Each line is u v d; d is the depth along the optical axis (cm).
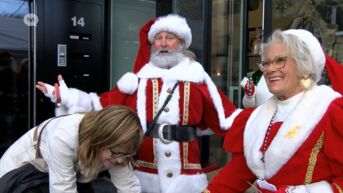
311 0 479
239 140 194
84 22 421
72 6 411
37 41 391
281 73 170
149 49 281
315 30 484
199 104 261
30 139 212
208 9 426
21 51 388
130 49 464
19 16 385
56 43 403
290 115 167
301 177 166
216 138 430
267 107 181
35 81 391
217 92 271
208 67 429
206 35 426
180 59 267
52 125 202
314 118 163
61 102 265
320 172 165
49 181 193
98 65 437
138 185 215
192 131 261
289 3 466
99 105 273
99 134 179
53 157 188
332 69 188
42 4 392
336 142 160
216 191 202
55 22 401
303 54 166
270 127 176
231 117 269
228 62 448
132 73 271
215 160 430
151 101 257
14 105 389
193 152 262
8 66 385
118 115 182
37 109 393
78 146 186
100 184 222
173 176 252
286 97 174
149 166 255
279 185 170
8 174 199
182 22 270
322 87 171
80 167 196
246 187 199
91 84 432
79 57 421
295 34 169
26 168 201
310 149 163
